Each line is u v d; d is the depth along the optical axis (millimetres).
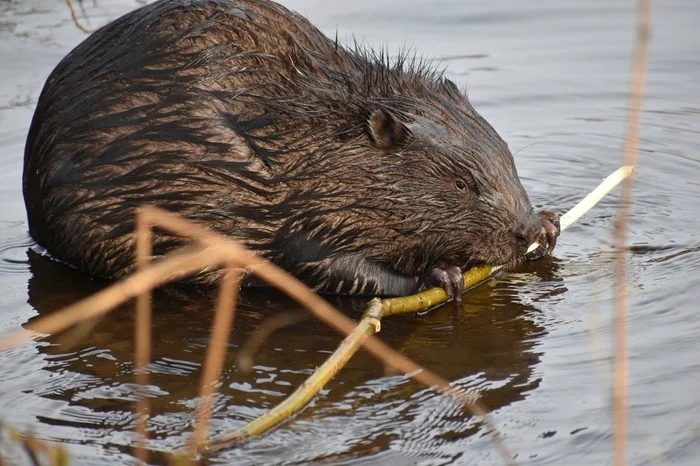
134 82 11914
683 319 10914
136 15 12531
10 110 17094
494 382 9883
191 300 12078
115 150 11859
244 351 10695
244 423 9180
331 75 12664
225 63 12055
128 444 8812
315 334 11180
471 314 11602
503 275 12656
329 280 12312
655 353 10180
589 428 8914
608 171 15562
